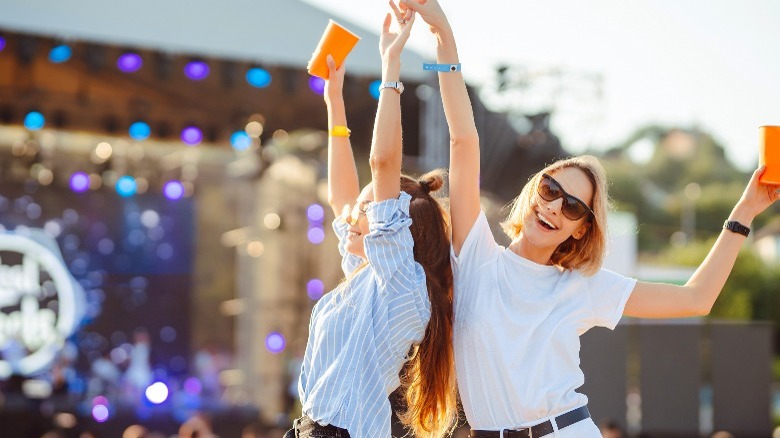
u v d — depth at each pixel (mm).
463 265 2506
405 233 2328
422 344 2400
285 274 13969
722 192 36875
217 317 15758
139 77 9633
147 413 11820
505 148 10172
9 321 13812
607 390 8195
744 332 8570
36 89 10211
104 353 14789
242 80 8984
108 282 15141
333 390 2297
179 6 8047
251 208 15328
